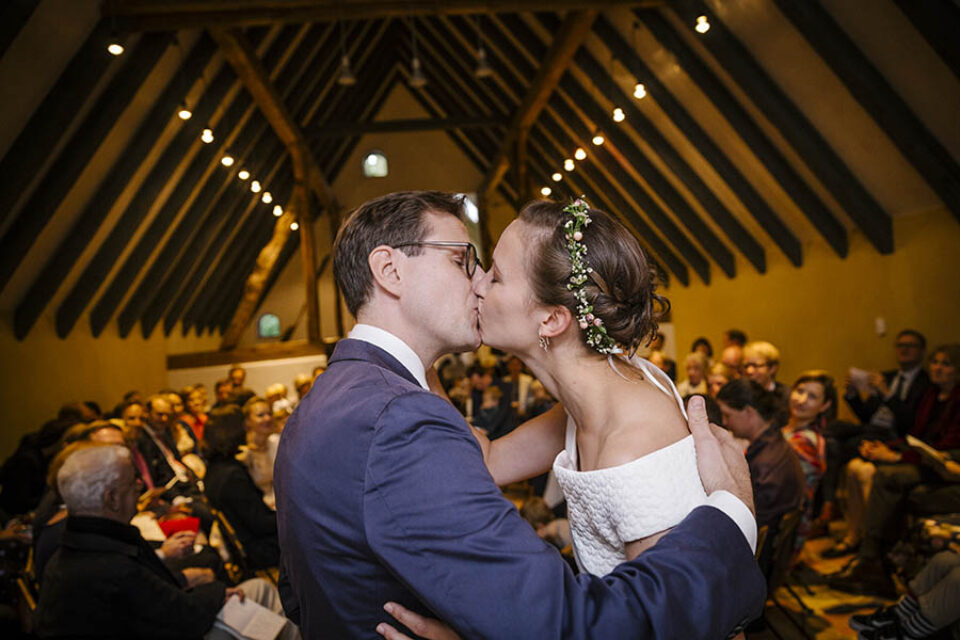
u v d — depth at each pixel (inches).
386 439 39.3
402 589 40.2
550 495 188.2
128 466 95.9
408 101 627.8
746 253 350.0
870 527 166.9
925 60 186.2
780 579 139.6
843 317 292.2
